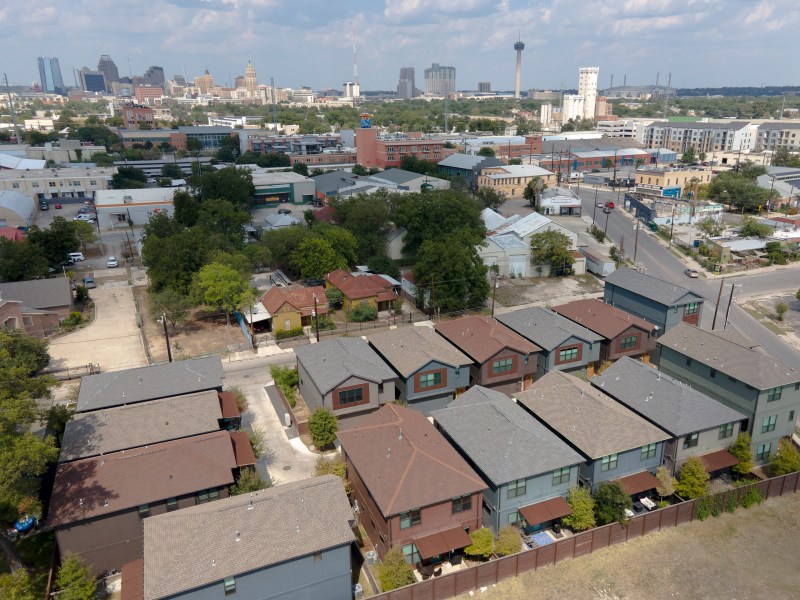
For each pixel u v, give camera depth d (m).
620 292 73.31
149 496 36.00
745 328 74.62
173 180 173.62
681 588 35.06
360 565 36.72
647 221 131.50
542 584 35.09
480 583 34.59
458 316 78.38
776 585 35.34
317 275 87.50
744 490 41.78
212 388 50.22
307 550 30.86
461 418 43.09
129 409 43.62
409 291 83.31
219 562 29.73
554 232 95.62
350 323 75.88
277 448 48.84
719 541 38.78
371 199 109.56
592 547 37.62
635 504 41.84
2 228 108.00
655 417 44.12
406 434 39.62
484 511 39.44
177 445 39.38
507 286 91.44
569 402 45.09
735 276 97.00
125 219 132.62
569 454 39.38
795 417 48.31
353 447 40.34
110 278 95.81
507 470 37.59
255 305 74.94
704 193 153.12
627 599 34.25
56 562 35.50
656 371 49.59
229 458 39.44
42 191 156.75
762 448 47.78
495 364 54.41
